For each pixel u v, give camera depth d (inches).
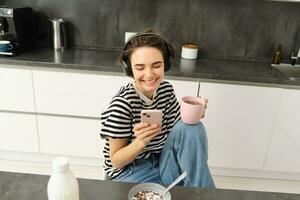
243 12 95.4
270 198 38.2
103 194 35.9
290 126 84.5
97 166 94.1
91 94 83.0
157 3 95.7
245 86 80.7
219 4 94.9
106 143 49.1
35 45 99.6
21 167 91.7
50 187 28.7
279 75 82.9
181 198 36.5
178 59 95.3
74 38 100.1
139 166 48.9
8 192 35.5
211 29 97.8
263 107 82.7
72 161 93.3
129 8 96.5
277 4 93.8
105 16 97.5
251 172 92.8
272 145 86.9
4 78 82.0
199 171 44.6
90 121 86.3
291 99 81.4
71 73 81.0
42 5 96.7
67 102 84.2
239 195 38.1
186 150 44.4
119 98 45.1
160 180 47.0
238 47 99.4
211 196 37.4
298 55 97.2
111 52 98.5
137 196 34.5
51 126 87.3
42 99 84.1
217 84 81.0
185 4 95.4
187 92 81.9
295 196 39.0
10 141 89.6
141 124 41.0
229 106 83.0
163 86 50.4
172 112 52.4
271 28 96.7
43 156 93.1
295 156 88.0
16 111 85.9
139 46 40.7
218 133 86.2
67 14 97.7
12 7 88.3
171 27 98.2
